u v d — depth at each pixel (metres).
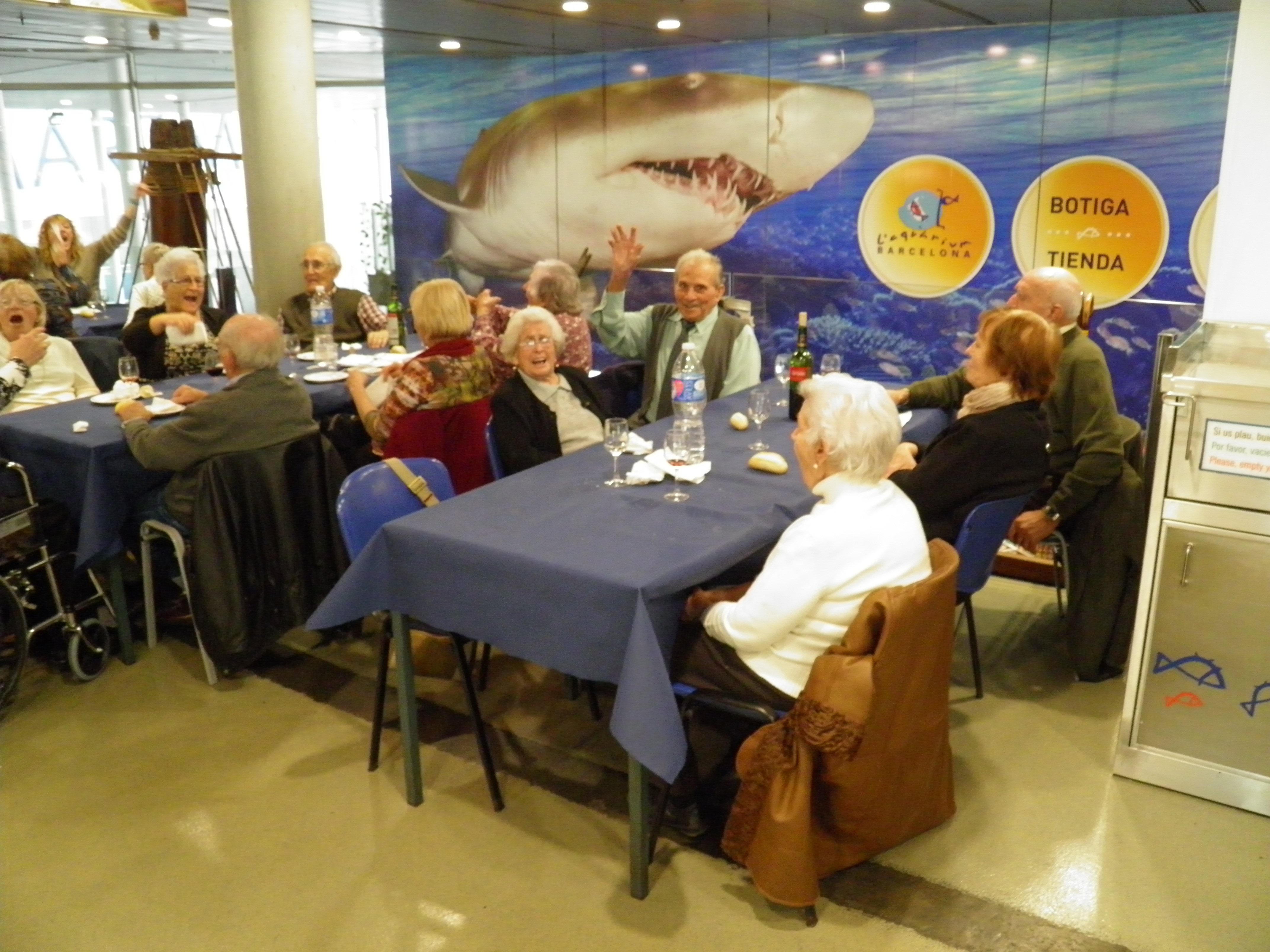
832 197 4.89
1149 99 4.04
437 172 6.26
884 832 2.33
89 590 3.71
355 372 4.04
